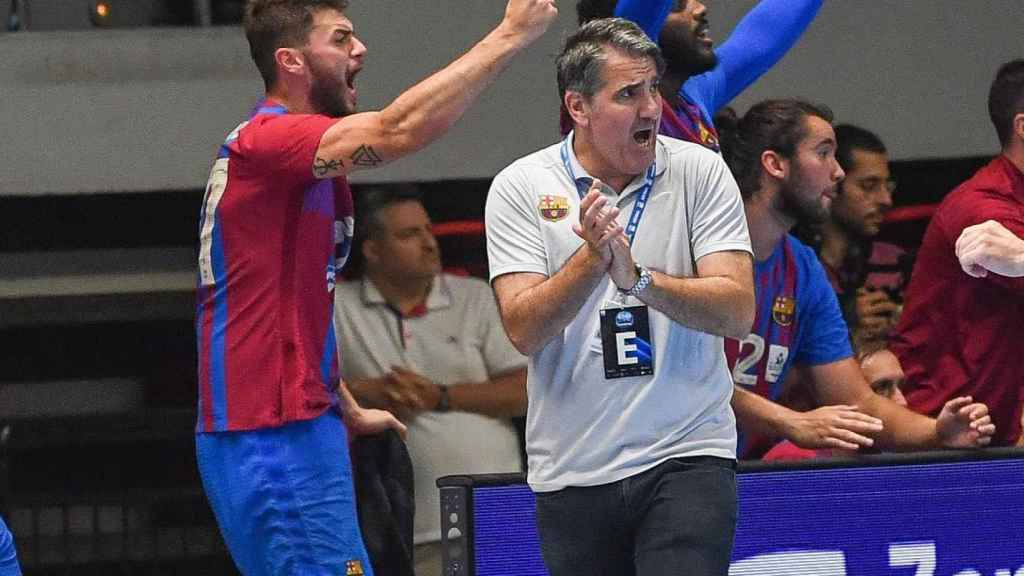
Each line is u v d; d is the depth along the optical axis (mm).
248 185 13523
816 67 23250
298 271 13656
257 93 22188
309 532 13586
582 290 11750
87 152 22047
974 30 23422
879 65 23344
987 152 23562
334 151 13008
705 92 17156
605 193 12531
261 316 13633
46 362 23438
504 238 12586
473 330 19812
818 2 18344
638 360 12211
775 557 15336
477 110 22609
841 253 20500
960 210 17984
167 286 23484
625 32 12289
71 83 21984
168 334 23688
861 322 20078
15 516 22406
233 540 13914
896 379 18656
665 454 12219
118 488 22984
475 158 22625
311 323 13766
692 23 15906
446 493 14930
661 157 12641
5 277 23062
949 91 23438
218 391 13742
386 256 19672
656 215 12500
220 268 13719
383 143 12859
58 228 23156
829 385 17188
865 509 15445
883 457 15477
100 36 22062
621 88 12148
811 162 16375
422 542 19047
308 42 13945
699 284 11961
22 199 22922
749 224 16641
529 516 14969
